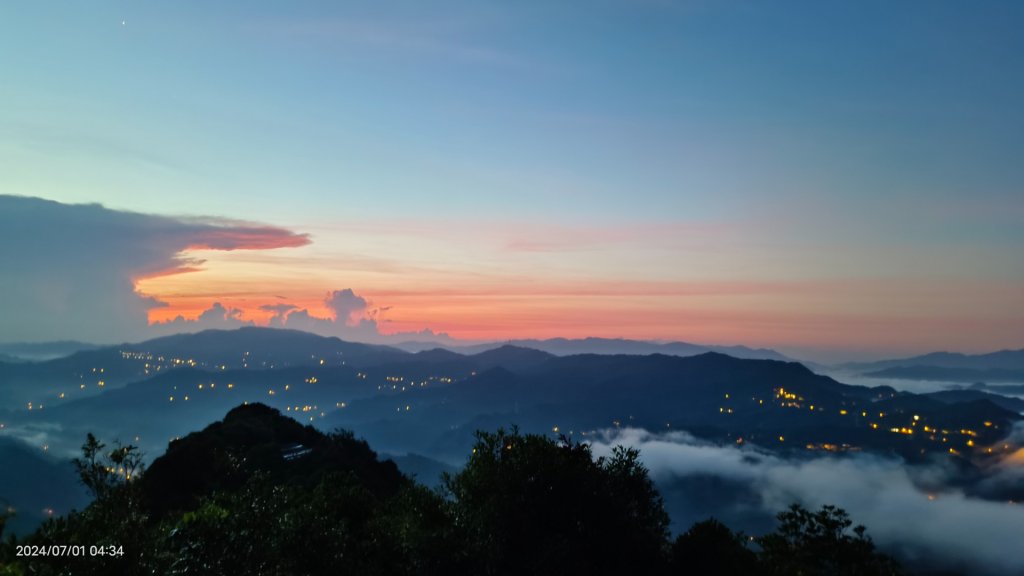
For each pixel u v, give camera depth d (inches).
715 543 743.1
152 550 500.7
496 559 631.8
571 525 661.3
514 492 666.2
